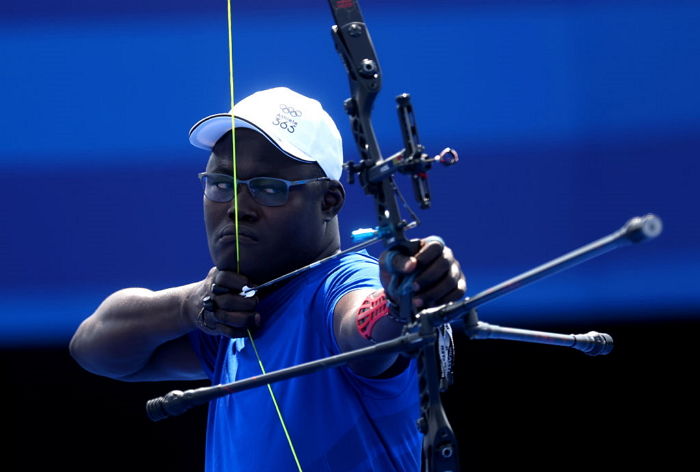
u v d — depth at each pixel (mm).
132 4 13961
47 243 14172
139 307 8742
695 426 15125
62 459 15961
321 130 7531
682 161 13656
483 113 13797
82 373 15711
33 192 14172
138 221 14094
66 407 15898
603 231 13758
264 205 7289
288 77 13781
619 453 15461
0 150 14133
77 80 14055
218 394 5578
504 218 13820
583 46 13719
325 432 6969
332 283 7062
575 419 15492
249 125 7305
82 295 14195
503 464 15664
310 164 7379
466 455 15648
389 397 6941
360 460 6895
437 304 5398
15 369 15336
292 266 7457
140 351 8922
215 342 8656
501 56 13750
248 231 7297
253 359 7500
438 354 5453
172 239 14047
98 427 16062
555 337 5699
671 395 15086
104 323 9023
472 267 13867
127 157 14047
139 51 13969
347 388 6961
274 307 7516
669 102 13648
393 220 5559
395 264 5383
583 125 13742
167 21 13906
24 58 14062
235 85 13844
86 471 16047
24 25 14008
